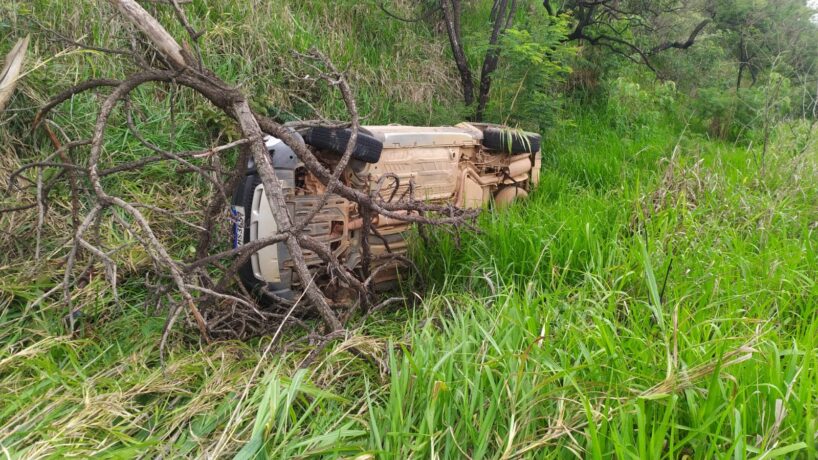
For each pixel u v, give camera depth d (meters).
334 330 2.87
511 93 6.92
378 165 3.86
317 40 6.50
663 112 10.21
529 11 8.59
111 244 3.85
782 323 2.99
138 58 2.96
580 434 2.12
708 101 9.73
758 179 5.50
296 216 3.46
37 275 3.41
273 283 3.43
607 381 2.33
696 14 10.26
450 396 2.25
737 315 2.96
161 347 2.59
